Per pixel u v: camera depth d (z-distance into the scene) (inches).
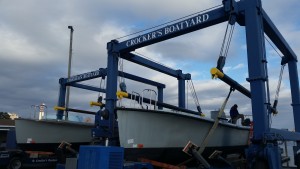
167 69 425.7
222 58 238.1
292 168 299.9
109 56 343.9
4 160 344.2
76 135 426.6
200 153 239.6
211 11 266.2
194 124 261.7
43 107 417.1
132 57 364.5
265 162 207.8
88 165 175.6
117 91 310.3
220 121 275.0
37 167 368.8
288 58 358.3
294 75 353.7
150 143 247.9
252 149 215.5
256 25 236.1
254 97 223.5
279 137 227.3
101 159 171.5
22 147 390.9
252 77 227.3
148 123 247.8
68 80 485.4
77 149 426.6
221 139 289.1
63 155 351.3
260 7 247.8
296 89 349.1
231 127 298.4
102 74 434.3
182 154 263.1
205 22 267.9
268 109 225.6
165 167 235.3
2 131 696.4
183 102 439.8
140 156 248.5
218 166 248.5
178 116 250.5
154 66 400.8
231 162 259.0
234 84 258.2
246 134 336.5
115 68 339.6
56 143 406.0
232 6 246.8
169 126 251.4
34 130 392.8
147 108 248.2
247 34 238.2
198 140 267.3
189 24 279.1
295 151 305.9
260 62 227.0
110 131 315.9
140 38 319.3
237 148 326.3
